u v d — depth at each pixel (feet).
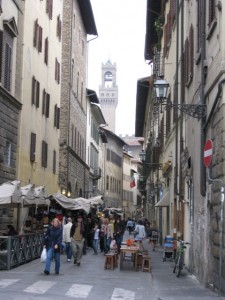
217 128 40.96
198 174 51.88
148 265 60.64
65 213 107.34
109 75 615.57
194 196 55.11
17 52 85.10
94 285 47.24
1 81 75.66
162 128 109.60
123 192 363.76
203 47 47.24
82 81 168.04
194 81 55.06
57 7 121.80
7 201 60.64
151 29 127.65
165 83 51.93
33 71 96.43
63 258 78.02
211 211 43.80
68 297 39.37
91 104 196.75
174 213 80.28
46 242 55.98
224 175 38.19
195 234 54.08
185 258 63.16
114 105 610.65
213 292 42.29
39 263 68.18
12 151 82.48
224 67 38.78
